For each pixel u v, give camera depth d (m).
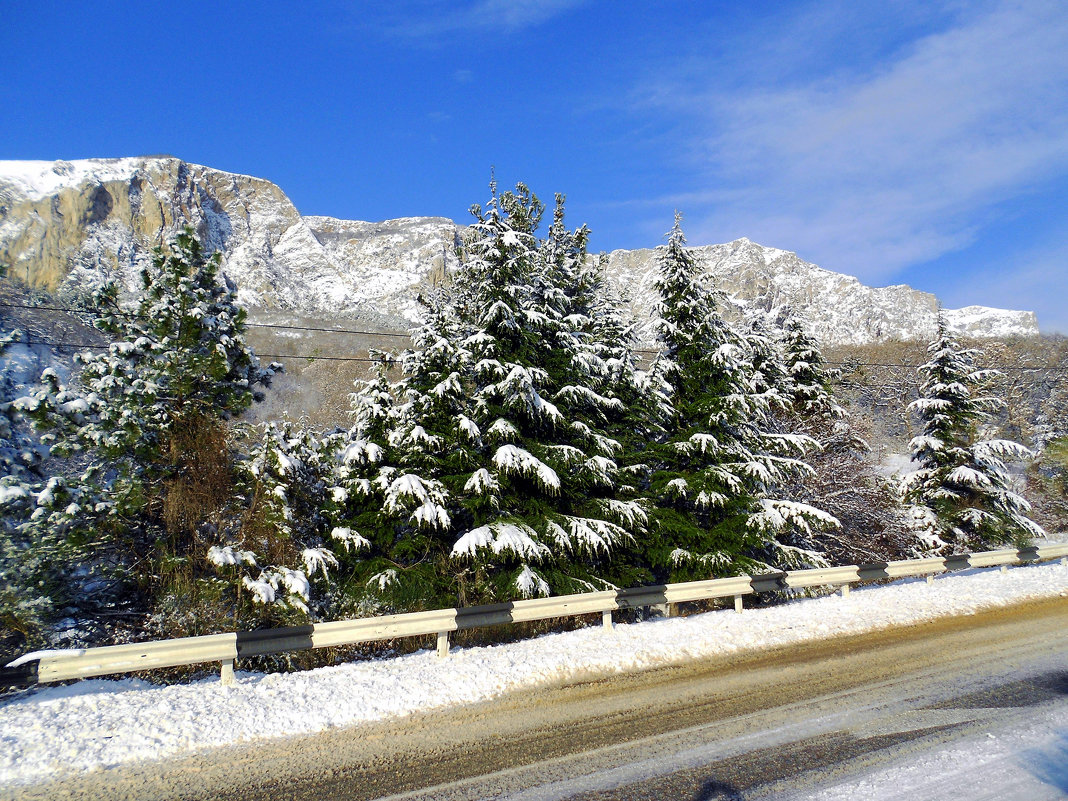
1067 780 6.23
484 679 9.34
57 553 11.45
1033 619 13.66
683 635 11.77
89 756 6.75
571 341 15.41
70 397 12.20
